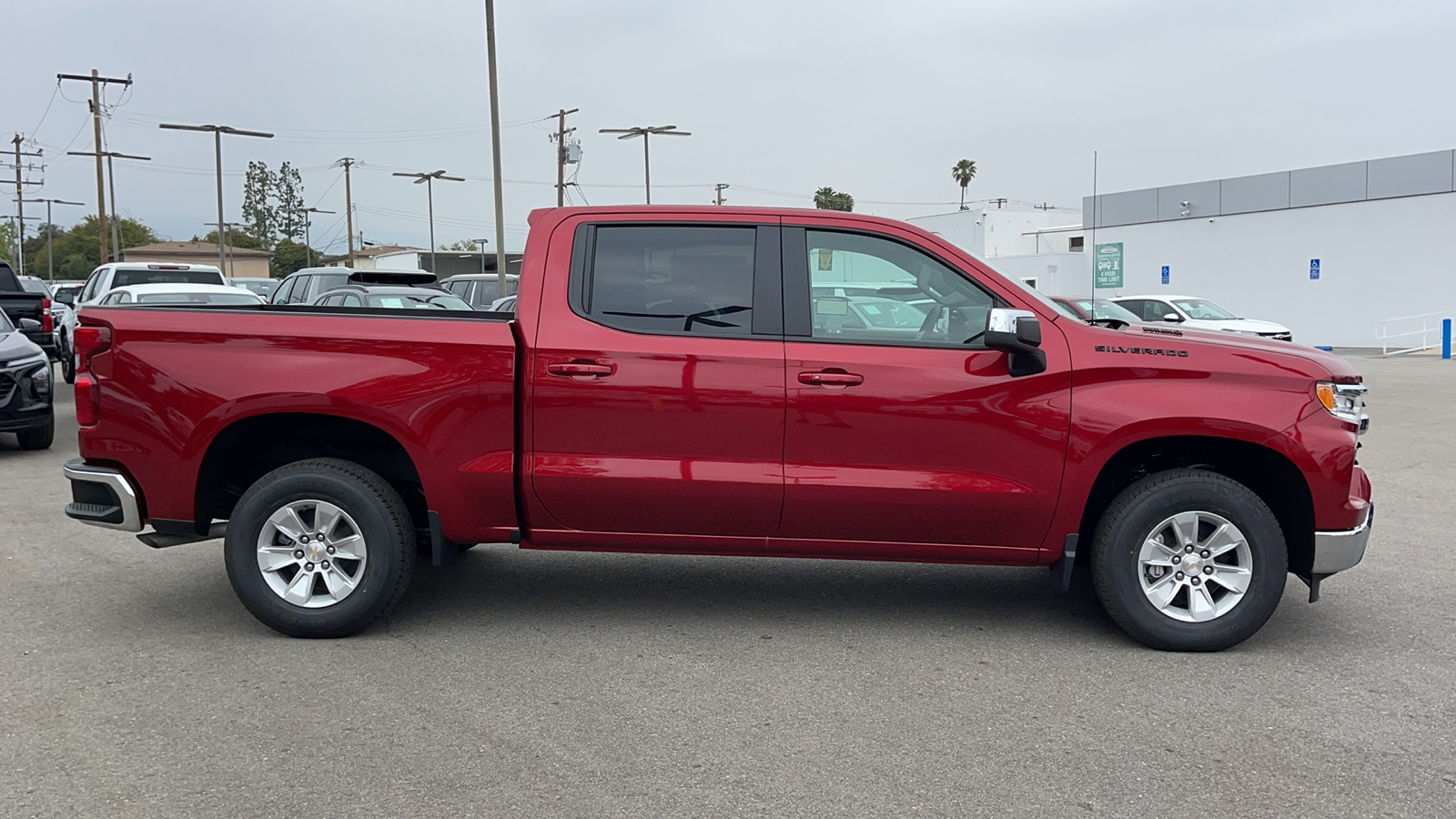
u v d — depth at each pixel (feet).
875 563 20.76
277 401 15.17
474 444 15.28
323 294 48.08
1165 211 117.29
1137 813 10.54
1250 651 15.47
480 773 11.34
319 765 11.47
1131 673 14.51
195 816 10.33
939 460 15.02
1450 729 12.63
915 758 11.76
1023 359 14.89
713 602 17.87
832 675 14.39
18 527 22.82
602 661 14.92
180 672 14.24
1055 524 15.21
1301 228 106.32
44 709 12.94
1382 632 16.31
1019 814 10.48
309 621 15.49
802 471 15.03
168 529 15.71
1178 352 14.92
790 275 15.29
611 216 15.61
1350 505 14.85
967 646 15.67
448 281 75.00
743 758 11.75
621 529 15.62
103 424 15.55
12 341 33.12
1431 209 97.35
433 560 15.74
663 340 15.10
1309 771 11.49
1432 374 67.36
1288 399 14.78
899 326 15.26
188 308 15.88
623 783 11.12
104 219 146.10
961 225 159.12
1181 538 15.17
